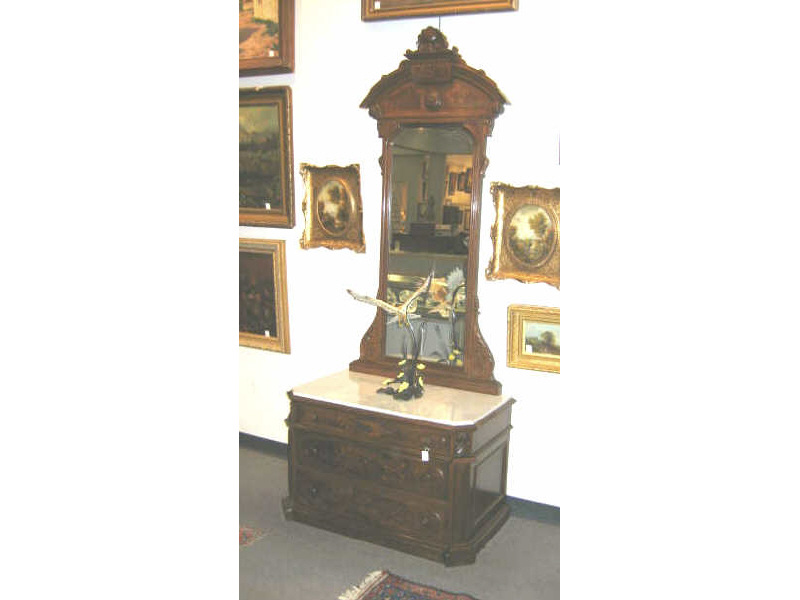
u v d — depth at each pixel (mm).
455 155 4770
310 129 5438
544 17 4496
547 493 4871
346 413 4598
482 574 4238
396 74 4785
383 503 4543
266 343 5895
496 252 4754
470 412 4422
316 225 5492
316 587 4070
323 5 5262
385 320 5152
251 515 4969
